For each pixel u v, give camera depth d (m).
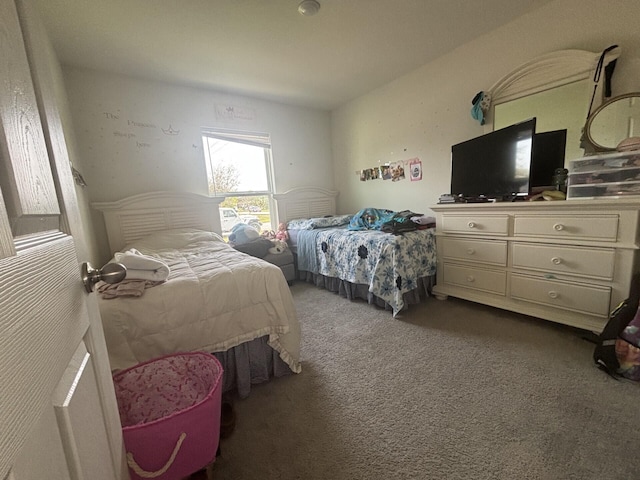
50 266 0.38
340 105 3.89
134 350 1.19
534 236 1.85
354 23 2.09
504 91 2.31
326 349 1.82
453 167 2.50
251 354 1.49
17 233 0.32
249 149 3.60
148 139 2.88
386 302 2.33
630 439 1.05
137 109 2.80
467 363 1.57
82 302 0.51
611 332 1.42
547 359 1.55
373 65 2.78
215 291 1.37
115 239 2.68
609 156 1.56
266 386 1.50
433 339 1.85
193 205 3.06
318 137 4.04
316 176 4.07
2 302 0.26
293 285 3.27
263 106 3.56
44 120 0.46
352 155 3.87
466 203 2.24
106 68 2.57
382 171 3.49
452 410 1.25
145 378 1.08
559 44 2.00
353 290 2.67
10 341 0.27
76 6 1.75
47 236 0.40
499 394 1.32
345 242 2.62
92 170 2.62
